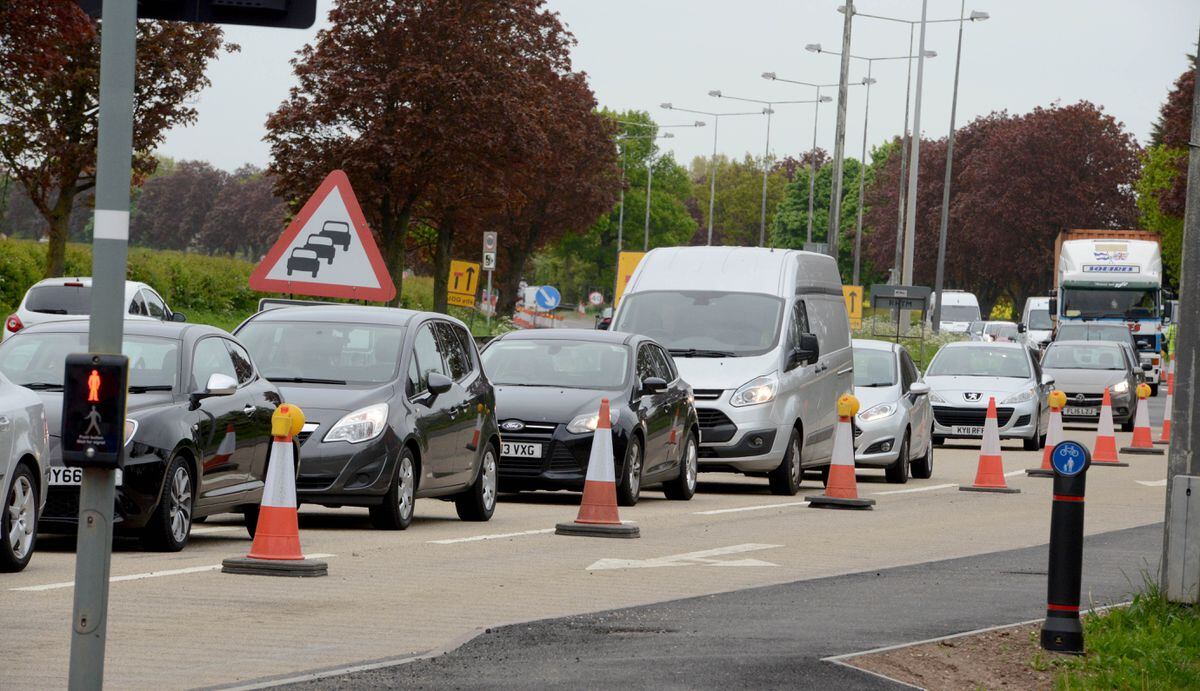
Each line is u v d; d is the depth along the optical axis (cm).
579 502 5084
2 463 2894
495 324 15700
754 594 2920
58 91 10494
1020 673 2175
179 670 2105
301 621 2530
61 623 2425
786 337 5678
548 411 4753
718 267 5944
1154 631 2461
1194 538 2634
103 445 1551
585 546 3719
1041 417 8462
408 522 4000
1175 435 2681
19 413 2981
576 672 2100
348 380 4022
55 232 10919
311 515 4366
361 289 4212
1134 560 3628
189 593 2775
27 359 3578
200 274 15800
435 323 4331
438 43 13588
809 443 5769
